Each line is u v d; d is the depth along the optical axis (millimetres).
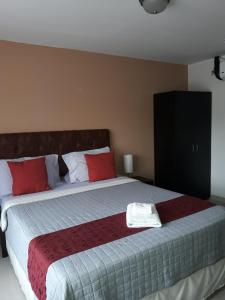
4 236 2578
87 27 2729
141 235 1737
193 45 3471
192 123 4180
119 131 4066
